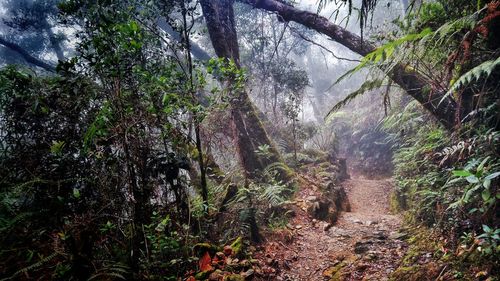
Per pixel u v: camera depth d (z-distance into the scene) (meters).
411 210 5.00
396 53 3.69
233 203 4.83
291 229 5.12
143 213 3.29
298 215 5.68
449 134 3.99
